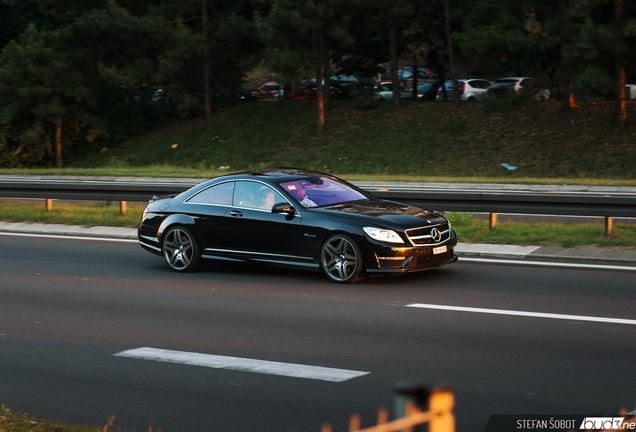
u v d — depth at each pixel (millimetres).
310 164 33750
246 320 7215
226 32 37094
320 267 9070
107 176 30062
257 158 35844
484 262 10227
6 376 5562
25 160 39406
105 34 39188
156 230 10352
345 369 5566
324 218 9016
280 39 33406
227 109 42281
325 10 33812
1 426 4246
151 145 39938
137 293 8648
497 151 30781
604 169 27484
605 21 29125
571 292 8195
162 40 37375
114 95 42062
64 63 37781
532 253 10508
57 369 5719
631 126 29562
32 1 42312
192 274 9891
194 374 5520
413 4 35938
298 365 5691
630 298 7852
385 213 9109
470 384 5145
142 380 5402
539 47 28156
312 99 41312
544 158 29281
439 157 31672
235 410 4723
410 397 1511
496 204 12461
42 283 9320
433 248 8852
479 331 6621
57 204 19125
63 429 4184
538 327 6715
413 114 35844
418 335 6523
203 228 9906
